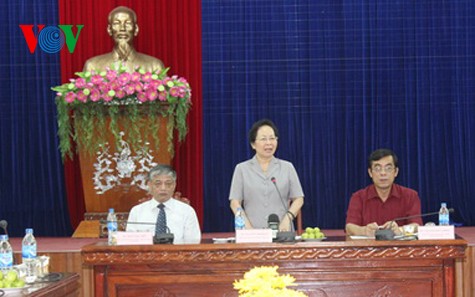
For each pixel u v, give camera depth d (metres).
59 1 8.58
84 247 4.92
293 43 8.75
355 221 5.74
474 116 8.77
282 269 4.96
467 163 8.80
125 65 7.99
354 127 8.82
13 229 8.80
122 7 8.09
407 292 4.99
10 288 3.87
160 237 5.02
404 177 8.84
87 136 7.30
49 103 8.73
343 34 8.76
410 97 8.77
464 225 8.85
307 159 8.84
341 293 4.97
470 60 8.73
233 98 8.79
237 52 8.75
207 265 4.96
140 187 7.41
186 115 8.01
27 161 8.78
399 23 8.74
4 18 8.69
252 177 5.91
